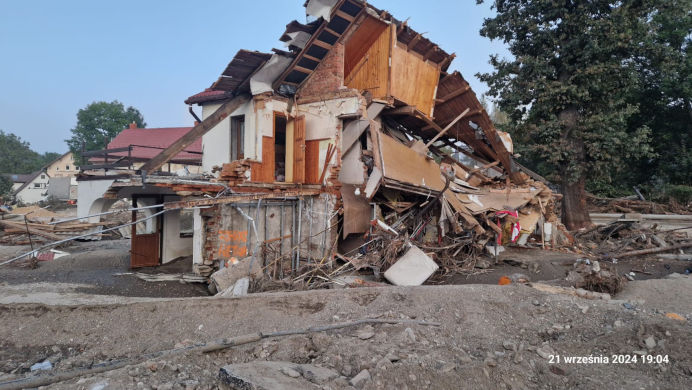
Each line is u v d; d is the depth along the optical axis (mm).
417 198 13297
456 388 4414
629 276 10664
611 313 6375
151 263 12367
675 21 23984
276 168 14289
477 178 17469
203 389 4336
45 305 6273
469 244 12828
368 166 12078
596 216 23609
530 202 15758
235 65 11062
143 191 12641
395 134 15227
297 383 4215
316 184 12234
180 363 4926
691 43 24156
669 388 4383
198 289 9547
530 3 18172
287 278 9695
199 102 17484
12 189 54406
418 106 14570
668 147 26578
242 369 4414
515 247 15398
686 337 5195
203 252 10367
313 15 11523
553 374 4844
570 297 7141
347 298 7184
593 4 17109
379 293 7359
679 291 7902
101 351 5516
